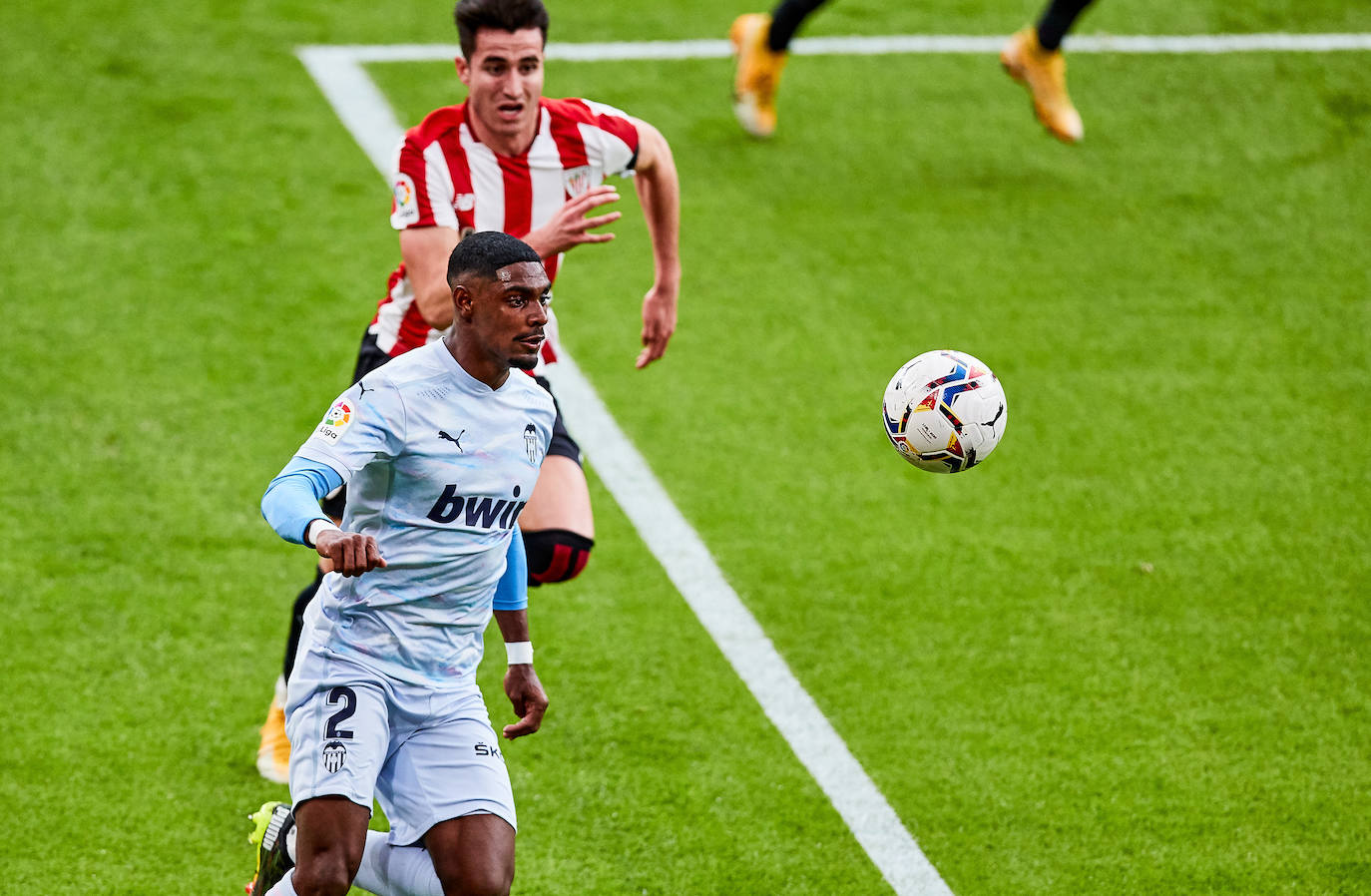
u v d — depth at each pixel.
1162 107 32.56
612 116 15.46
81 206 25.84
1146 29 35.81
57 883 13.65
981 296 25.81
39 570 18.06
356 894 14.04
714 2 36.03
